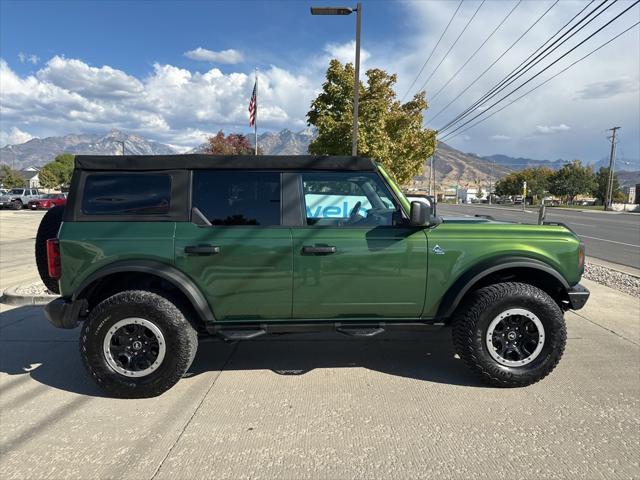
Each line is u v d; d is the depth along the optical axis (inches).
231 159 148.6
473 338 147.1
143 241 142.8
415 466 108.1
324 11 594.9
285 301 147.4
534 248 151.3
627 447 115.9
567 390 148.0
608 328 211.2
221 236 144.3
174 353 141.7
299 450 114.6
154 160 147.2
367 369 167.2
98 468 107.4
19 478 103.7
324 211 152.8
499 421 128.6
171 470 106.7
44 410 136.1
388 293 149.4
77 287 142.6
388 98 768.3
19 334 206.8
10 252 481.7
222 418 130.8
